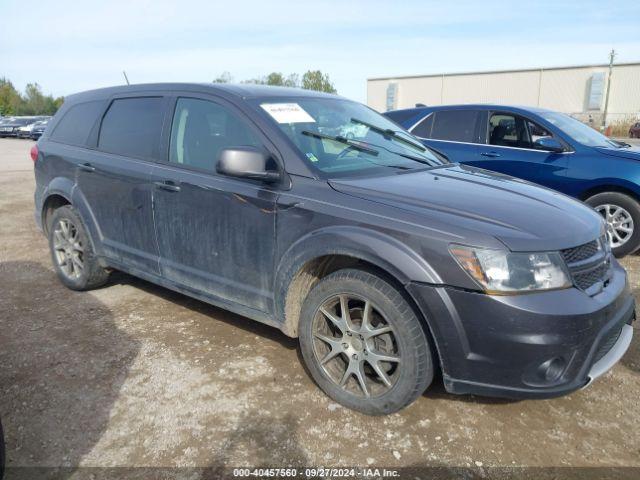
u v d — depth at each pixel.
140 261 3.88
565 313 2.31
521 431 2.68
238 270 3.23
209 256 3.37
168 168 3.58
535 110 6.14
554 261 2.41
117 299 4.36
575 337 2.34
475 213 2.59
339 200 2.79
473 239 2.39
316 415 2.78
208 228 3.33
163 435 2.62
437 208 2.63
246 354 3.41
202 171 3.39
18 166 14.89
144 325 3.85
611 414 2.83
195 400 2.90
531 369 2.36
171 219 3.55
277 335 3.69
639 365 3.32
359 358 2.74
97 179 4.07
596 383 3.12
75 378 3.13
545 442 2.60
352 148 3.36
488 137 6.30
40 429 2.67
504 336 2.33
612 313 2.52
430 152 3.95
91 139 4.27
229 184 3.19
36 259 5.57
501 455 2.50
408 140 3.96
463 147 6.41
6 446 2.54
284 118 3.29
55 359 3.35
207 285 3.44
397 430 2.67
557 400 2.95
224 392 2.98
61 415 2.78
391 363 2.71
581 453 2.52
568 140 5.71
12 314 4.07
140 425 2.70
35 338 3.65
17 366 3.28
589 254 2.63
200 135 3.49
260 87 3.68
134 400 2.91
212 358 3.36
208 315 4.02
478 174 3.49
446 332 2.42
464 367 2.45
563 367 2.41
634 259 5.58
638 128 31.11
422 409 2.85
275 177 2.99
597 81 40.94
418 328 2.53
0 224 7.33
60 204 4.70
